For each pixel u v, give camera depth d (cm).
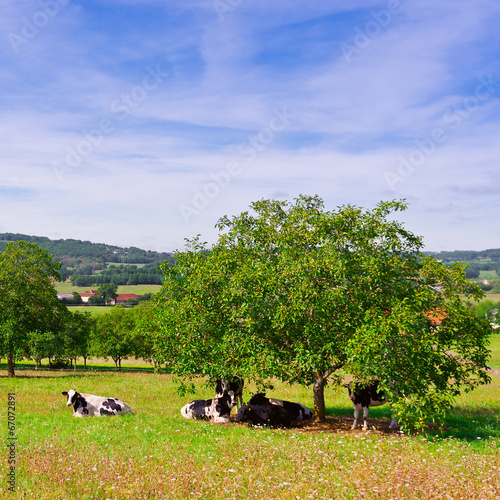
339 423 1822
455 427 1767
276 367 1514
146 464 1045
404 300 1459
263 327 1603
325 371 1748
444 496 874
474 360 1791
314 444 1310
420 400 1418
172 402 2342
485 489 894
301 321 1588
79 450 1152
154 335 1855
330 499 852
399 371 1491
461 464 1099
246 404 1880
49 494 848
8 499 820
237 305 1666
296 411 1827
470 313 1703
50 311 4631
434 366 1686
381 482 948
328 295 1491
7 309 4325
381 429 1736
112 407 1878
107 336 7000
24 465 1009
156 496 841
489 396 2686
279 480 963
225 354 1623
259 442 1317
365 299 1554
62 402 2166
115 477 941
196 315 1667
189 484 912
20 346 4472
